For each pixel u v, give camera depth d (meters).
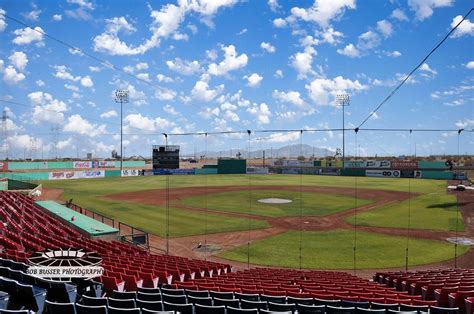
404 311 11.41
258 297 13.23
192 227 39.81
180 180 93.62
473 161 140.88
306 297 14.13
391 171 101.44
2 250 18.89
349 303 12.72
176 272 17.59
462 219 43.53
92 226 31.97
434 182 86.25
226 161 117.94
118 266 17.75
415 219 43.81
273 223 41.91
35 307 11.16
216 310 10.73
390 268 26.78
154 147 67.62
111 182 87.88
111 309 9.79
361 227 39.88
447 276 20.23
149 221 42.88
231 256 29.75
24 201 44.53
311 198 61.16
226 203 56.16
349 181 90.50
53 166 117.50
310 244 33.12
